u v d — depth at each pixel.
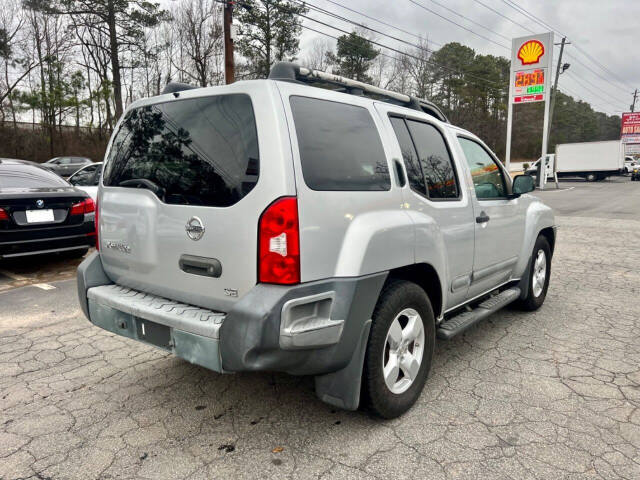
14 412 2.98
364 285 2.46
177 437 2.68
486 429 2.73
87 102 27.50
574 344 4.07
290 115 2.32
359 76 44.88
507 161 26.17
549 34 24.69
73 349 4.01
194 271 2.52
